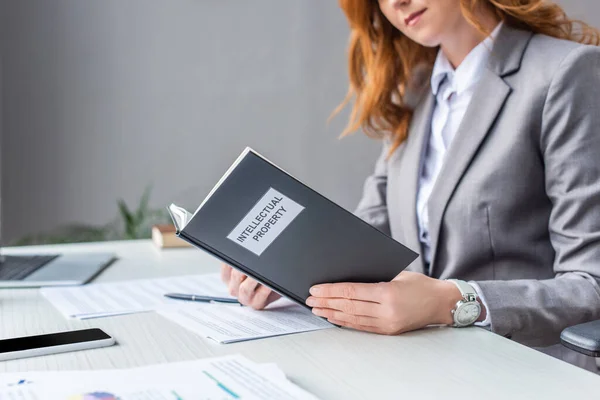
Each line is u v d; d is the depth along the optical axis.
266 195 0.89
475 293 0.99
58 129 3.90
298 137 4.24
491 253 1.33
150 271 1.49
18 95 3.81
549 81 1.27
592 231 1.18
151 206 4.09
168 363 0.75
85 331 0.93
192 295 1.18
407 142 1.59
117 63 3.97
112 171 4.02
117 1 3.94
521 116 1.29
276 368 0.72
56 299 1.17
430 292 0.96
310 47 4.20
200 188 4.16
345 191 4.31
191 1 4.05
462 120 1.37
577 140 1.23
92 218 4.00
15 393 0.65
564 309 1.03
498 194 1.30
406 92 1.64
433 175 1.52
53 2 3.82
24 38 3.79
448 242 1.38
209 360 0.75
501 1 1.39
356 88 1.75
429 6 1.44
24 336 0.93
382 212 1.72
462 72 1.49
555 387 0.72
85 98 3.93
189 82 4.09
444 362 0.81
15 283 1.31
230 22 4.11
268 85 4.19
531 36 1.39
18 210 3.86
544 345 1.09
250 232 0.92
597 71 1.26
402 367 0.79
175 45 4.05
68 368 0.79
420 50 1.62
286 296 1.00
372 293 0.93
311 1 4.18
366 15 1.64
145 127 4.05
